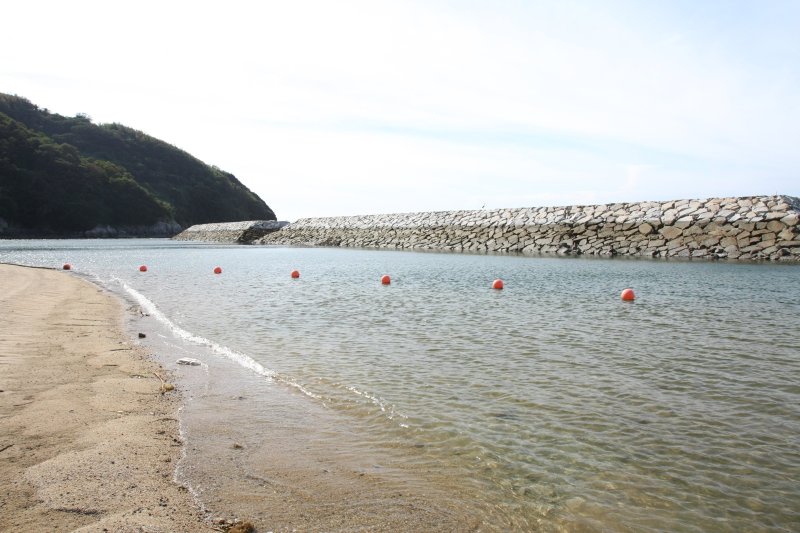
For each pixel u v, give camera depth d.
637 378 7.89
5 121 102.44
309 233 71.12
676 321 12.34
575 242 38.25
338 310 14.39
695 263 27.58
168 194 132.00
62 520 3.73
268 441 5.57
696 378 7.88
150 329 11.74
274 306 15.22
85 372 7.75
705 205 34.19
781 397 7.04
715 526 4.12
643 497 4.54
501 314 13.54
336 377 7.98
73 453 4.88
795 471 5.02
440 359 9.03
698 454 5.37
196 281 23.05
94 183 106.75
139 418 5.98
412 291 18.47
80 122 134.62
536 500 4.47
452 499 4.45
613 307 14.45
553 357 9.14
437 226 52.44
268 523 3.96
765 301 14.98
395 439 5.70
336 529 3.92
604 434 5.84
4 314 12.23
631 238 35.41
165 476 4.60
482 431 5.92
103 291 18.95
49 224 97.69
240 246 67.06
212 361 8.92
